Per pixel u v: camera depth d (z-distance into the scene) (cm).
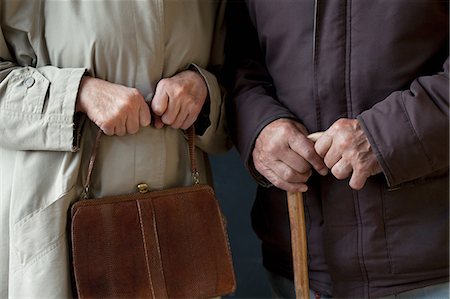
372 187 120
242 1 137
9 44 121
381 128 112
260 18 127
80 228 114
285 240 134
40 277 115
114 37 115
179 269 120
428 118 111
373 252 121
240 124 129
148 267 117
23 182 117
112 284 115
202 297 122
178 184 126
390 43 116
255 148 125
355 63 118
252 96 130
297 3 121
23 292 117
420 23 116
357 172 113
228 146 140
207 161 138
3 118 115
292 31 123
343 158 114
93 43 115
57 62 118
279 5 123
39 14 117
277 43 126
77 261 114
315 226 129
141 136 119
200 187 122
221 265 123
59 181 116
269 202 136
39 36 118
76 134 116
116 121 113
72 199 117
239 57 140
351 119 116
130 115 114
